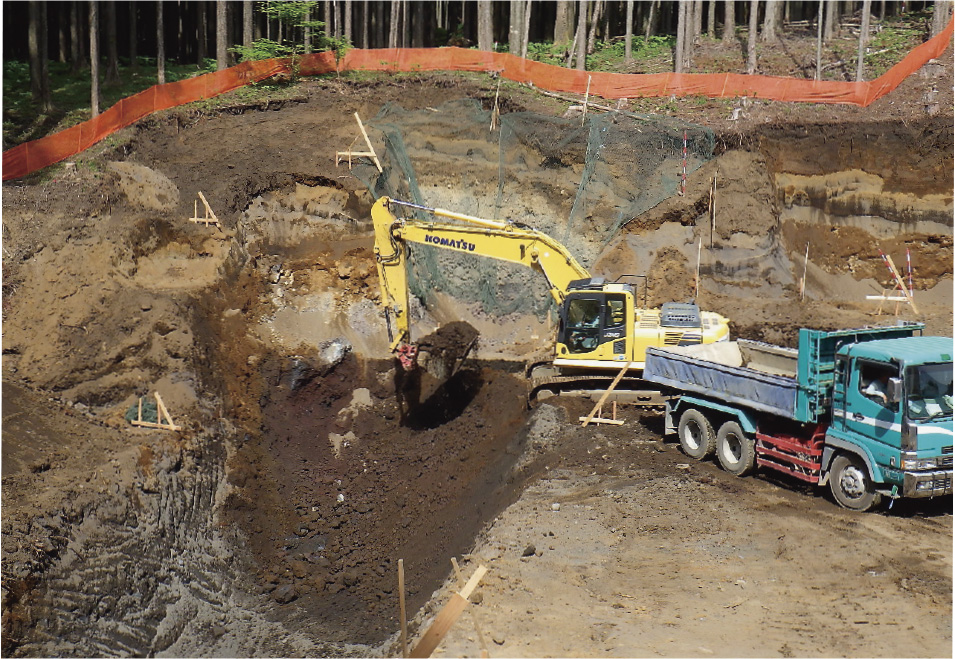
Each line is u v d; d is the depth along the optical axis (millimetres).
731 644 11008
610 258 25250
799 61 32156
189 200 23484
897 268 25266
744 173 25734
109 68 30781
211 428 18906
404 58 31344
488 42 32594
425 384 22109
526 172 26359
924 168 25188
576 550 13523
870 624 11328
